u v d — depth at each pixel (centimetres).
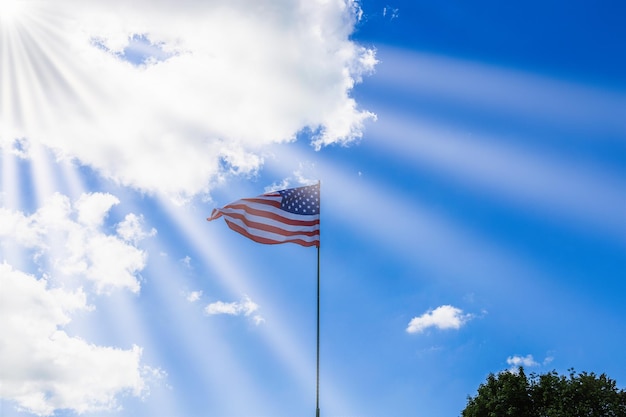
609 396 5147
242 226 3127
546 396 5278
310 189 3228
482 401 5512
